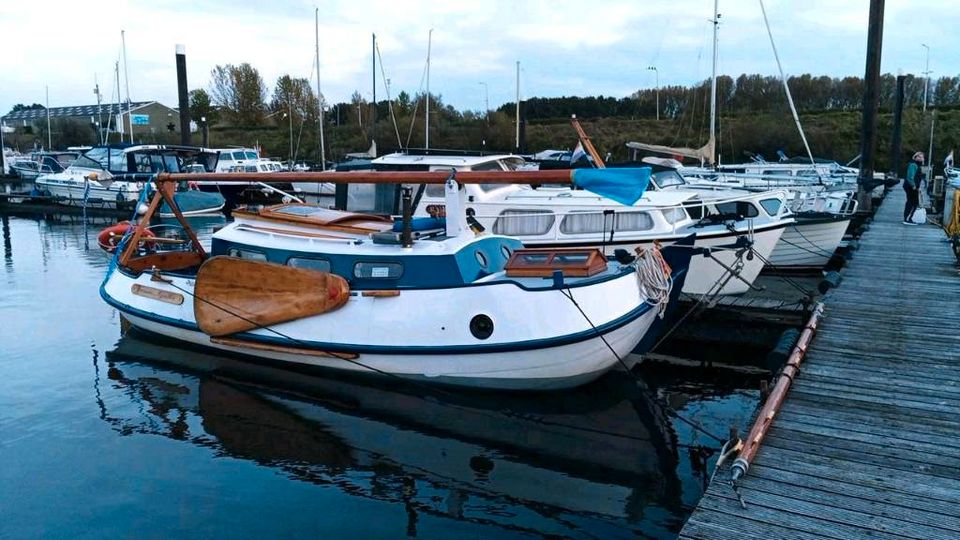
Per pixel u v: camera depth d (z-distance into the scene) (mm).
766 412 6066
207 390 8625
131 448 7121
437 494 6270
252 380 8914
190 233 10953
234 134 58844
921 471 5199
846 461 5375
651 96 61562
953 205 17172
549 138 52469
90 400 8352
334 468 6727
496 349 7645
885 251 14633
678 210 12094
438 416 7922
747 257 11281
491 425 7727
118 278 10438
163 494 6234
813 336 8594
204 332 9055
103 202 29062
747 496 4891
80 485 6387
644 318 8188
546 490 6383
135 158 29312
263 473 6609
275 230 9281
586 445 7352
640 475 6727
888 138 47531
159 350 9883
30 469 6684
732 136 45469
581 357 7711
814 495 4887
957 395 6637
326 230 9000
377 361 8234
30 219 28719
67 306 13008
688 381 9875
